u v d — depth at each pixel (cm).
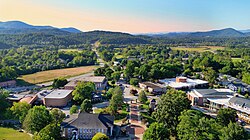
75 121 9075
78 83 14750
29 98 12775
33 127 8638
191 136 7125
